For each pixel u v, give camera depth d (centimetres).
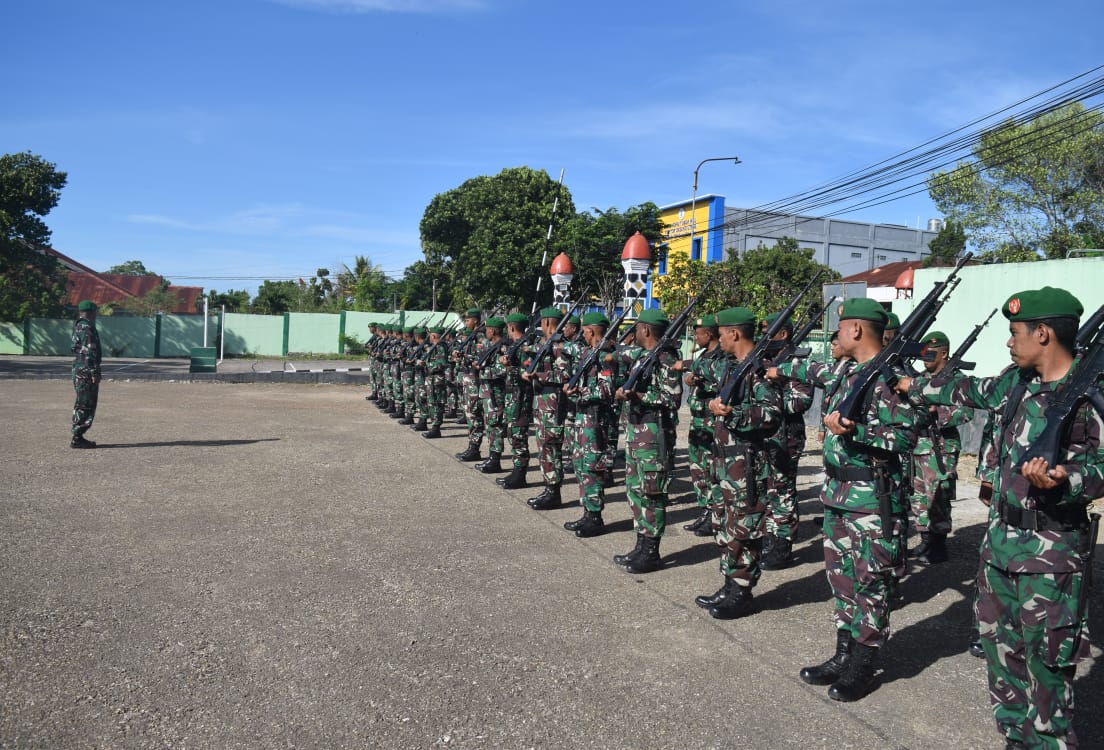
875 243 4547
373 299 4744
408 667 414
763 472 497
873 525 394
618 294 2164
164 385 1944
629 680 408
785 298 1883
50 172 3133
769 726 365
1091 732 365
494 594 529
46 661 405
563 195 3123
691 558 627
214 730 346
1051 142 2023
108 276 5369
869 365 402
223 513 710
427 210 3997
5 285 3153
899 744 352
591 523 685
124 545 605
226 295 5384
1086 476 281
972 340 579
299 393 1853
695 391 665
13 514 680
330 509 739
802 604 532
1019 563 304
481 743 342
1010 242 2184
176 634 445
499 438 941
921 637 480
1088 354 295
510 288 2939
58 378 1970
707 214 3697
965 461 1062
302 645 437
